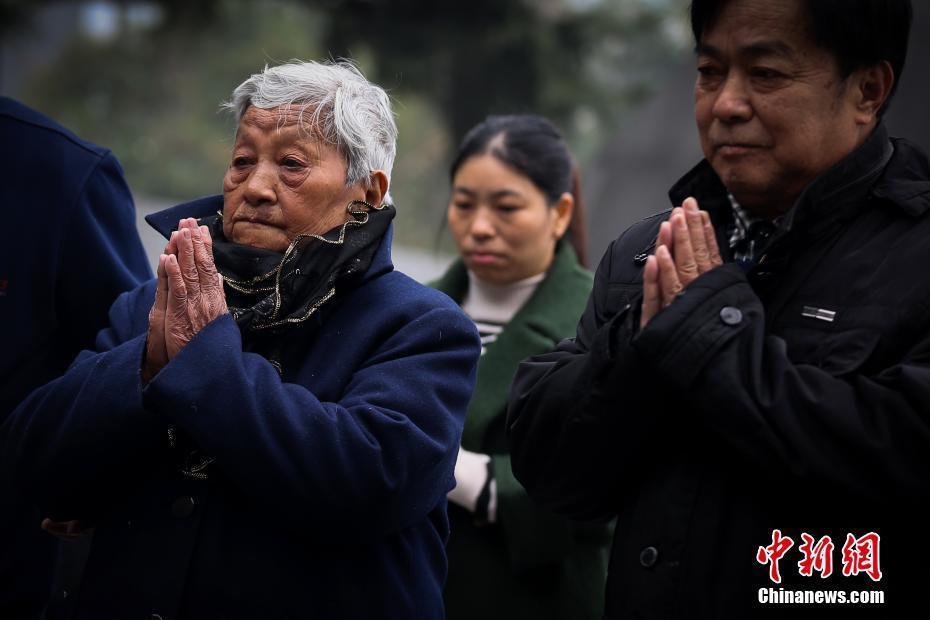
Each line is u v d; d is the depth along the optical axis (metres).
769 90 6.59
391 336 7.58
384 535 7.20
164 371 6.92
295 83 7.64
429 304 7.71
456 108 38.62
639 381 6.54
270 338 7.52
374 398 7.21
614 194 40.72
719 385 6.25
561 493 7.13
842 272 6.52
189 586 7.16
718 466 6.63
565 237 11.98
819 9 6.46
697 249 6.62
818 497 6.44
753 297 6.46
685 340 6.33
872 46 6.58
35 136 9.63
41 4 42.09
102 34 81.69
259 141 7.58
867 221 6.62
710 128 6.84
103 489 7.54
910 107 31.08
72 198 9.52
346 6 37.16
